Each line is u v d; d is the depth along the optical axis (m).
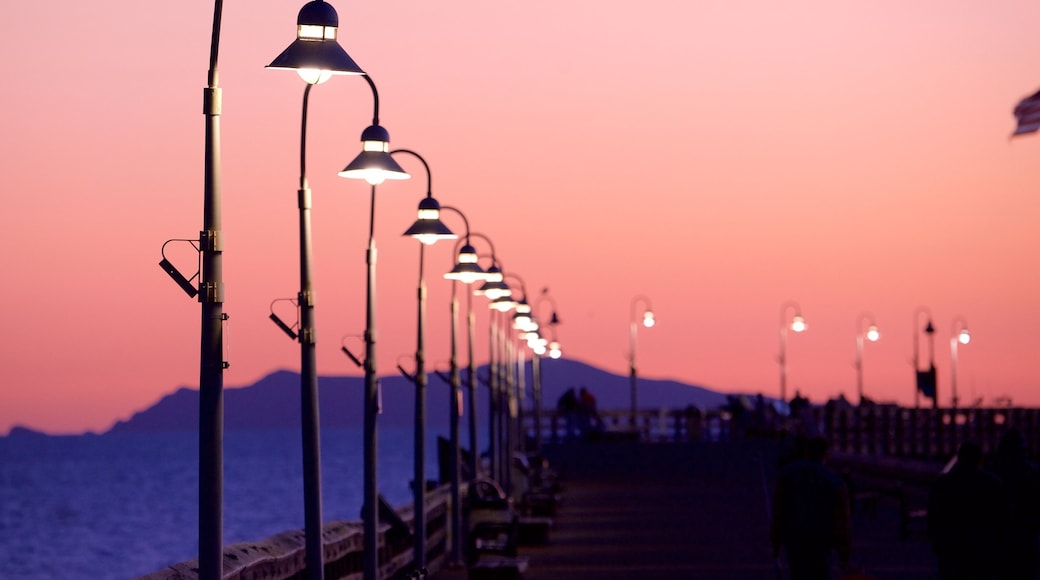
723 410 126.75
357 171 23.67
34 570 124.25
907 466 74.06
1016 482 28.28
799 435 25.78
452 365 43.34
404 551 36.31
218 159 16.92
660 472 102.25
